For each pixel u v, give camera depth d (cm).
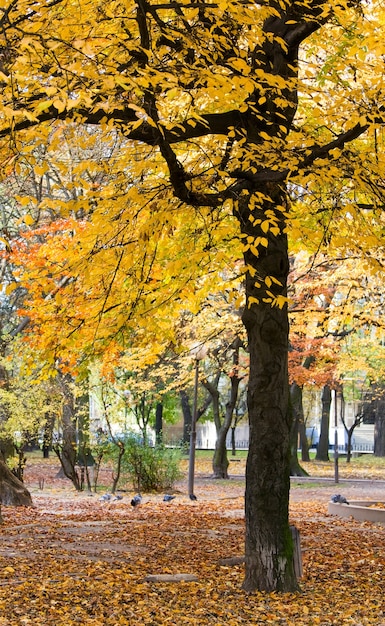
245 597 1003
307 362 3397
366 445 7025
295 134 916
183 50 888
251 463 1046
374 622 895
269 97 916
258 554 1038
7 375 2530
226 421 3597
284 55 979
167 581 1096
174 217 1053
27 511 1988
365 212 1257
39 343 1247
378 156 965
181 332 2192
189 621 873
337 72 1005
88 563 1190
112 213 1025
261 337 1041
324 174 894
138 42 820
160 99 829
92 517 1861
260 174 954
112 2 869
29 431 2666
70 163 1357
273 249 1033
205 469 4331
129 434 2989
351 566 1249
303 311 1869
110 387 2878
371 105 915
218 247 1150
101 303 1194
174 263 1015
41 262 1269
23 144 912
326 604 981
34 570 1112
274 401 1041
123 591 1012
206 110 1109
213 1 802
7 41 752
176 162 887
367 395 5106
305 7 959
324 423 5250
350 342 3272
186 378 2708
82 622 842
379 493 2938
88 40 714
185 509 2144
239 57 859
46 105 614
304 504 2369
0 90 775
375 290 1941
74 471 2898
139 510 2114
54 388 2628
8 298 2806
